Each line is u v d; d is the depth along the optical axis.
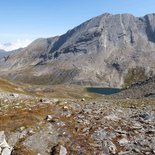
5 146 22.14
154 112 34.00
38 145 22.81
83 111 31.47
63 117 28.84
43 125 26.34
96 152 21.86
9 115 28.09
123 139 23.98
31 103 35.31
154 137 24.70
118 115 31.52
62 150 21.91
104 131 25.36
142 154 21.56
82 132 25.16
